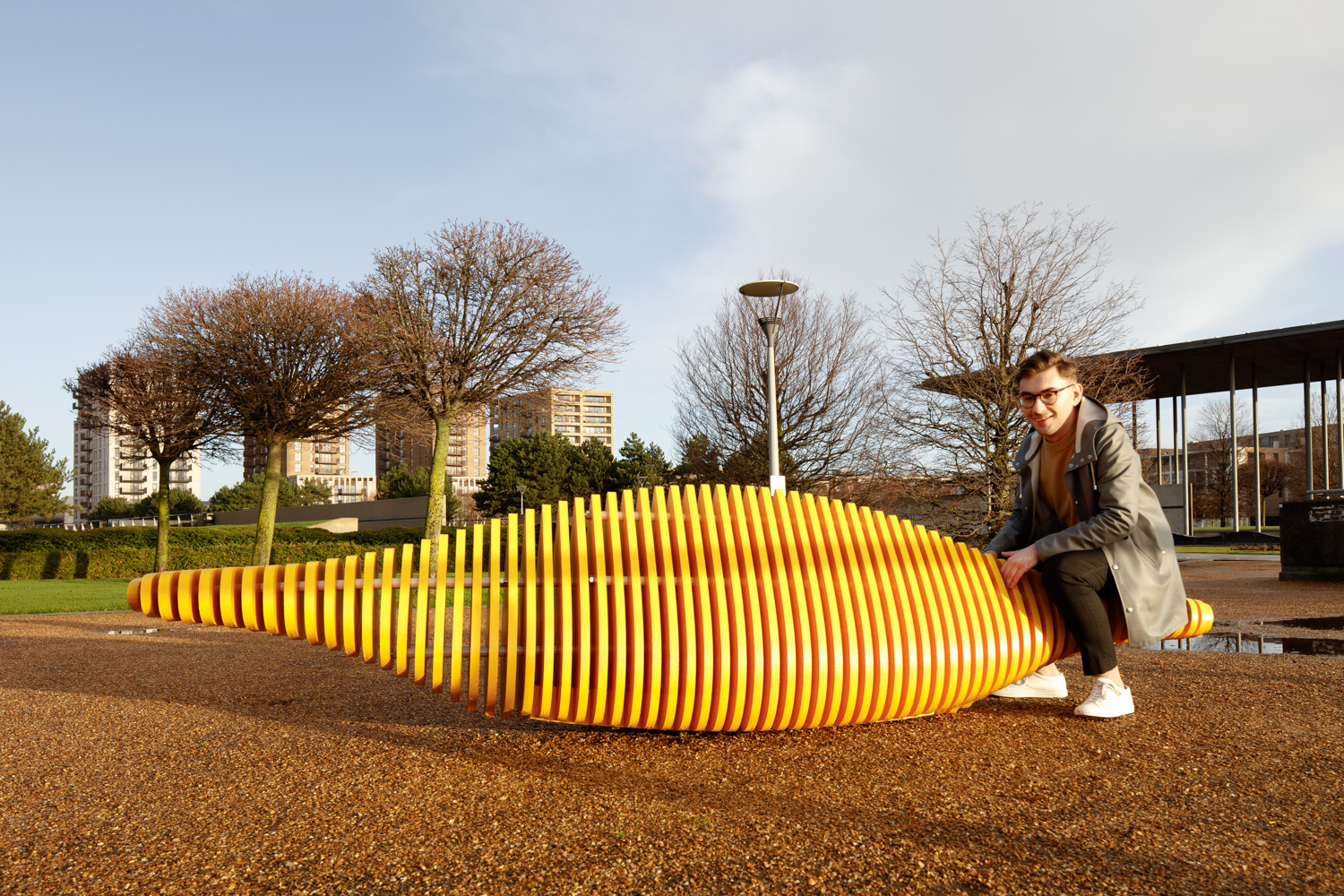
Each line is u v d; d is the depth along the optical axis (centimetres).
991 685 377
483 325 1802
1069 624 383
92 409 1950
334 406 1852
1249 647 689
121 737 412
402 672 343
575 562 351
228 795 313
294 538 2398
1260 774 317
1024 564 378
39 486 4625
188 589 338
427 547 348
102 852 258
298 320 1770
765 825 268
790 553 361
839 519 381
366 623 340
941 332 1510
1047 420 399
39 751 388
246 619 338
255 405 1784
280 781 328
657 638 335
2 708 490
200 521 6066
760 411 2116
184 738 407
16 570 2028
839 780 313
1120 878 227
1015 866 235
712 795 299
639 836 260
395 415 1941
